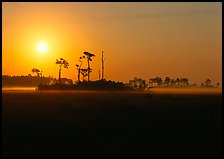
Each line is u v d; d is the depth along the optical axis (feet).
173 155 77.92
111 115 150.92
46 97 311.47
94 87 570.46
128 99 277.64
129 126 118.73
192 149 83.51
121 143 90.58
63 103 216.54
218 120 132.26
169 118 139.54
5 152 81.05
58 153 80.18
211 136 99.50
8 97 307.17
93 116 147.13
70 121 131.95
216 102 230.68
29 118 140.15
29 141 93.30
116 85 588.50
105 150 82.74
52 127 117.19
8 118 140.15
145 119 137.18
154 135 101.60
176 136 99.81
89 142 92.12
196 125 120.26
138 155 77.92
